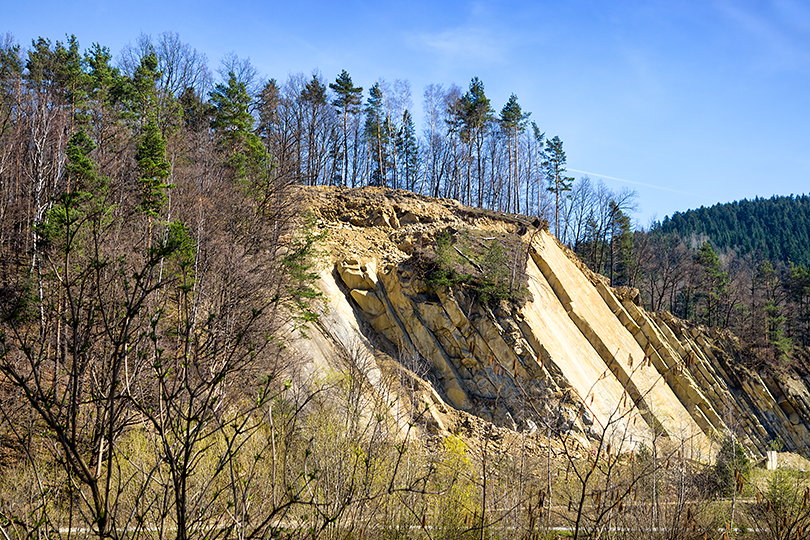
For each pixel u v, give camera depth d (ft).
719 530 28.89
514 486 28.19
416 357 78.38
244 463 22.80
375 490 25.72
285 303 64.69
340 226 107.96
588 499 30.55
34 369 11.09
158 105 116.37
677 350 120.57
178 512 11.48
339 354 72.23
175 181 79.00
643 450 30.53
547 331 90.53
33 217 63.10
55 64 115.03
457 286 90.53
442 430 68.80
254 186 90.27
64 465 12.53
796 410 129.90
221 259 52.85
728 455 44.70
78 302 11.89
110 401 11.67
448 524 28.37
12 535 13.99
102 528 10.85
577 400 78.69
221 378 12.67
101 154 81.51
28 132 89.04
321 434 28.37
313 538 16.55
